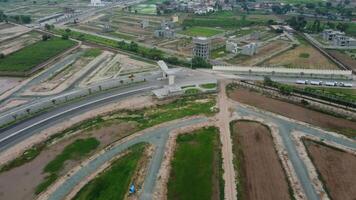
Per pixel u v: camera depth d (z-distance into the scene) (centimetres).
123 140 13275
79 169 11588
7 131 14200
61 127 14475
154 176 11088
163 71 19475
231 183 10681
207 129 13938
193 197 10119
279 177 10988
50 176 11275
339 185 10625
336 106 15975
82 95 17688
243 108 15825
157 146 12788
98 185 10725
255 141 13062
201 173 11194
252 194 10231
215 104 16250
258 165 11606
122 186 10644
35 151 12738
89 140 13338
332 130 13862
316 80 19275
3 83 19625
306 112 15462
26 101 17138
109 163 11844
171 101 16825
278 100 16738
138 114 15550
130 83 19175
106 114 15612
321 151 12406
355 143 12900
